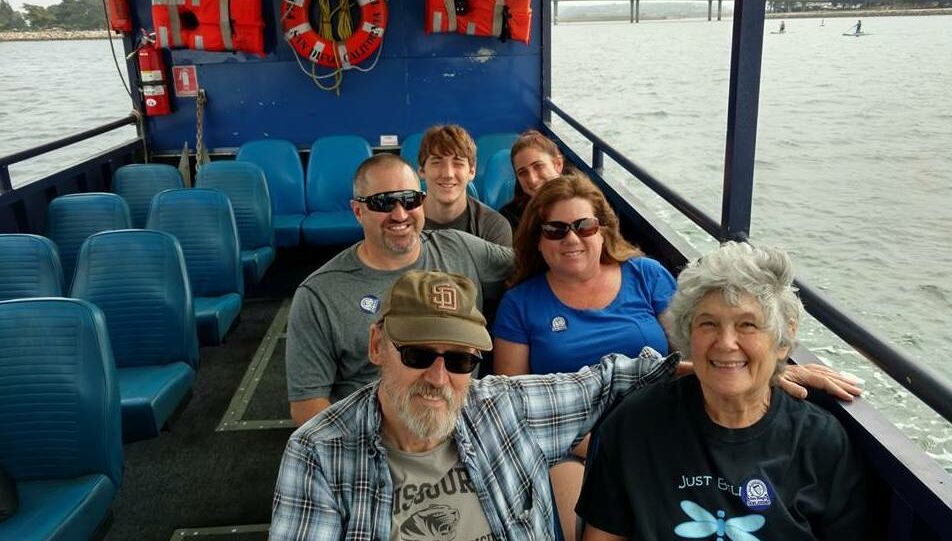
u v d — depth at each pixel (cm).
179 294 252
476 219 230
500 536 128
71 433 179
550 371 174
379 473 123
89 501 172
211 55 477
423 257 183
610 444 130
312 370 166
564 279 176
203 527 219
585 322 175
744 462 120
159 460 257
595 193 172
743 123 192
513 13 467
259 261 374
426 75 492
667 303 181
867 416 125
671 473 124
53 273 266
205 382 318
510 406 136
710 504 120
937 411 109
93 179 442
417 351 117
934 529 105
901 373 119
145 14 466
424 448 128
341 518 122
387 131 500
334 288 170
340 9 464
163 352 251
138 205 409
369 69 486
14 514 164
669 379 135
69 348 179
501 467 131
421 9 479
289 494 121
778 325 118
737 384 118
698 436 124
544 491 137
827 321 145
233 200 385
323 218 429
